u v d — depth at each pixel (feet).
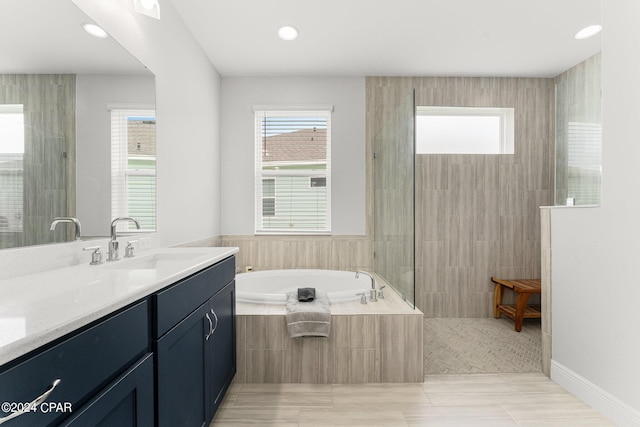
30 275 3.59
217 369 5.12
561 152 10.52
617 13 5.16
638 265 4.87
